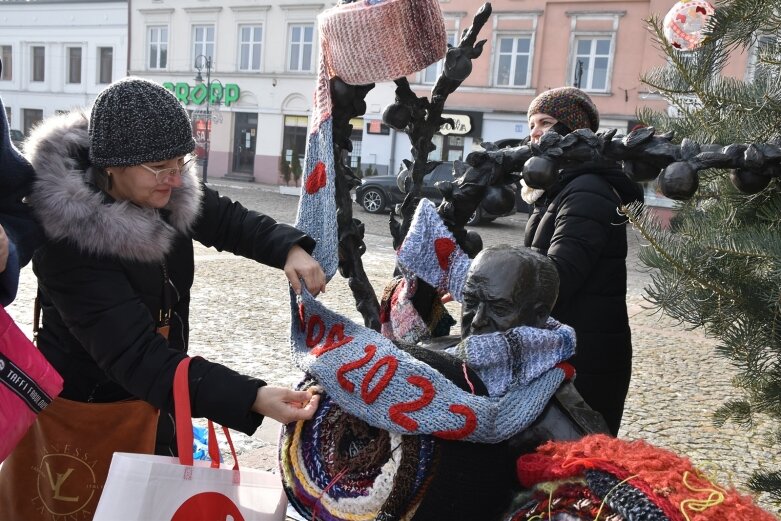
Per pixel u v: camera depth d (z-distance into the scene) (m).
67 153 1.46
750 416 1.97
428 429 1.08
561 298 1.89
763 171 1.27
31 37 29.39
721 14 1.62
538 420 1.14
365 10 1.41
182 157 1.48
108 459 1.62
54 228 1.41
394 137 21.42
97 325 1.41
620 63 18.06
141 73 26.28
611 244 2.00
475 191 1.54
